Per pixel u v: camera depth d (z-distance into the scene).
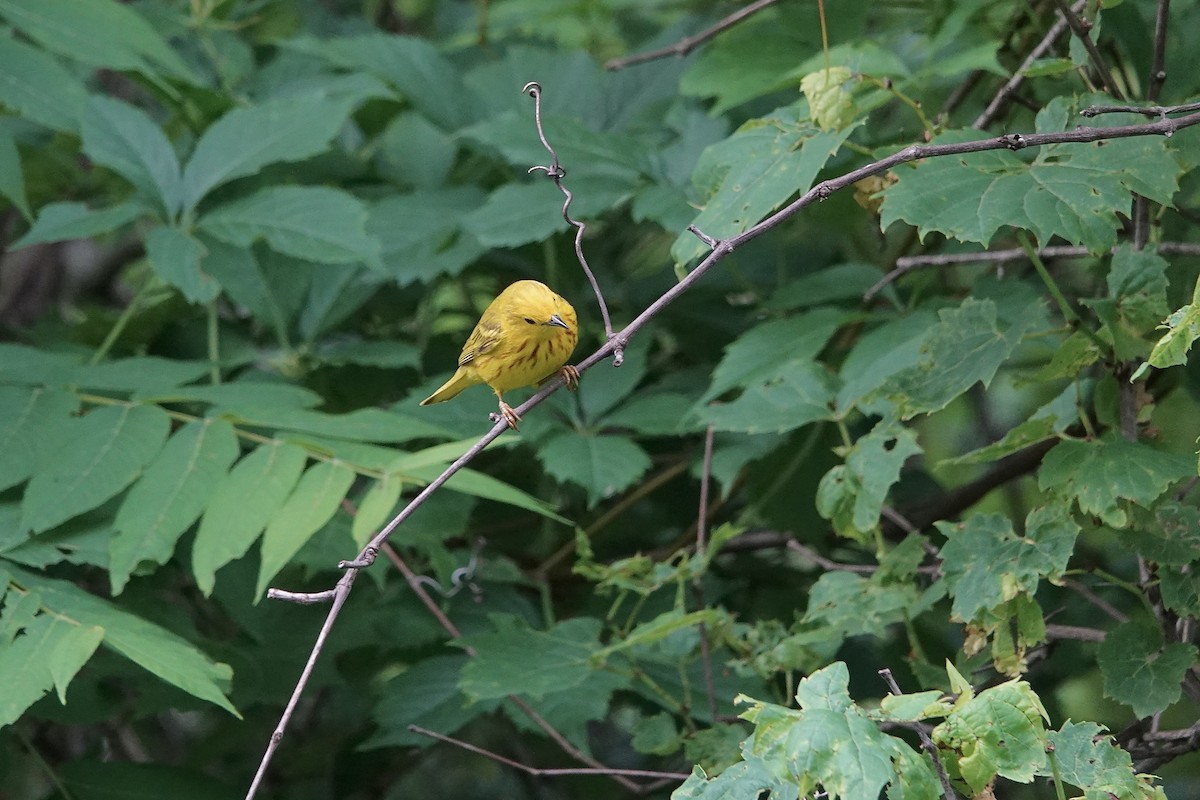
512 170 12.45
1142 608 9.03
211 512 8.17
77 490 8.34
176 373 9.98
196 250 10.32
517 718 9.45
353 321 12.79
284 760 12.78
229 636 11.74
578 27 16.30
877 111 12.29
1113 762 5.86
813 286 10.58
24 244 10.06
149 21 13.02
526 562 12.01
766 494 10.84
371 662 11.76
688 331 11.99
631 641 8.24
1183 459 6.95
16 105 10.19
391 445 10.80
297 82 13.09
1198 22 10.55
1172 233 9.56
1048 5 10.27
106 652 9.62
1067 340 7.29
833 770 4.88
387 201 11.79
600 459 9.85
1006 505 14.48
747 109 11.18
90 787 9.22
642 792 9.54
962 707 5.34
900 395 7.61
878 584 8.10
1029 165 7.03
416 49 12.65
